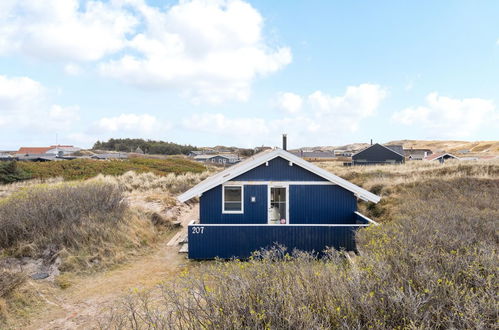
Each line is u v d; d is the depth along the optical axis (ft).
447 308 11.07
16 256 26.23
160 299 19.93
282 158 34.45
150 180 86.28
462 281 13.26
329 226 28.78
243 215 34.19
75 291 22.44
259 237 28.91
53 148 350.43
